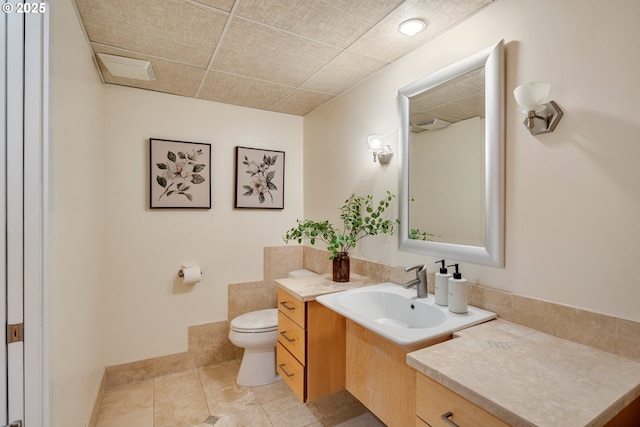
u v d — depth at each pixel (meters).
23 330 0.99
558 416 0.69
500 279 1.35
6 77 0.95
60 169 1.16
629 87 0.98
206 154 2.56
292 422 1.86
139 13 1.46
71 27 1.32
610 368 0.91
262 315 2.45
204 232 2.58
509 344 1.07
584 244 1.08
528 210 1.25
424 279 1.57
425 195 1.71
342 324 1.85
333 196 2.54
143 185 2.36
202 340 2.56
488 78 1.36
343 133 2.41
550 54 1.17
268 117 2.86
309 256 2.86
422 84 1.69
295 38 1.67
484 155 1.39
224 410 1.97
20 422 0.99
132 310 2.32
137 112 2.34
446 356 0.98
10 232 0.97
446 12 1.44
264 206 2.81
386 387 1.38
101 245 2.14
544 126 1.18
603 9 1.03
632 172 0.98
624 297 0.99
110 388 2.22
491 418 0.77
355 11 1.44
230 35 1.64
